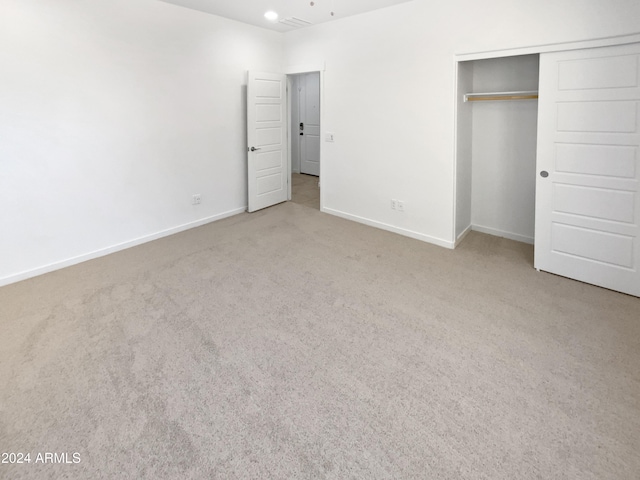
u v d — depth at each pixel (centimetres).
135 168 413
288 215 543
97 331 255
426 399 195
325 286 323
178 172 459
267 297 303
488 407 188
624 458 159
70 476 152
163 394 198
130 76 393
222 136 505
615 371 213
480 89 431
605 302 292
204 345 240
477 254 397
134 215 420
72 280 335
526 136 411
